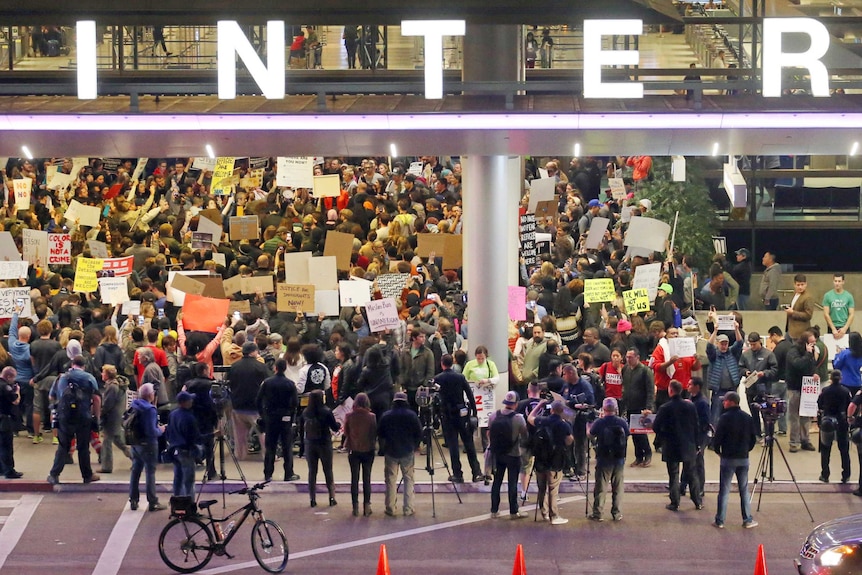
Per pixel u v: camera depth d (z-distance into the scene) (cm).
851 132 2886
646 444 3072
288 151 3067
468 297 3231
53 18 3056
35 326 3394
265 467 2950
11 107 3247
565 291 3512
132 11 3058
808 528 2659
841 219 4659
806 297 3419
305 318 3503
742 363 3188
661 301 3525
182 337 3341
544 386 2936
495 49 3197
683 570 2375
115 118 2898
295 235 3903
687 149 3019
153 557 2475
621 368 3119
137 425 2744
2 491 2930
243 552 2514
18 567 2403
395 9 3017
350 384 3022
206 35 4069
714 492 2952
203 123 2903
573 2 2970
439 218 4125
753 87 2906
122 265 3597
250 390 3109
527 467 2823
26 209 4062
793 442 3228
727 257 4688
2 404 2950
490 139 2966
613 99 3284
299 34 4088
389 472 2744
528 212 3741
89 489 2938
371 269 3675
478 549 2509
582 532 2630
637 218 3628
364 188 4184
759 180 4688
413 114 2889
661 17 2970
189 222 4141
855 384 3141
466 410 2922
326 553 2486
